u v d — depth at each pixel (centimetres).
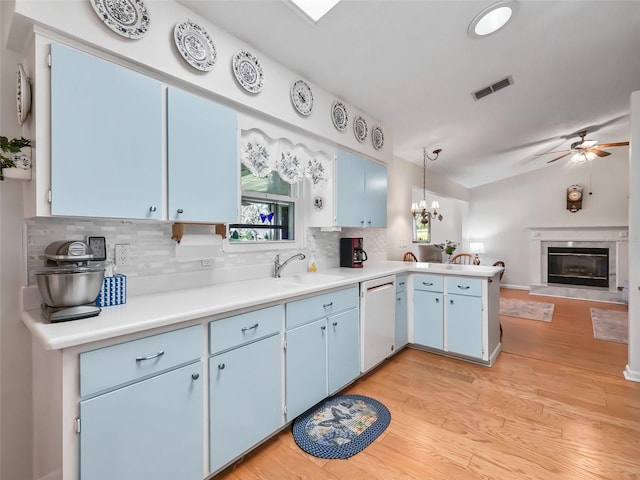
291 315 188
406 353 317
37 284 132
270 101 211
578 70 288
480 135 421
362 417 204
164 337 129
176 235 184
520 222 701
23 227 138
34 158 121
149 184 149
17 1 115
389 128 355
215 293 177
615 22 226
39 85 119
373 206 323
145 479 123
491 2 194
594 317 450
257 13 175
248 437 162
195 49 169
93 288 127
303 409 195
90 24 133
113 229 163
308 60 222
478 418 203
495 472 156
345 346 232
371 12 189
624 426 193
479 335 282
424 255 596
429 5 190
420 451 172
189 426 137
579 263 642
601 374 265
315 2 173
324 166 269
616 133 492
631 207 253
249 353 163
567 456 167
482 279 278
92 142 130
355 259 318
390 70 250
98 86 132
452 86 288
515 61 263
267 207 260
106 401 112
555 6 206
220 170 179
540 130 436
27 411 141
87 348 108
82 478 107
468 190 760
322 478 154
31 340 142
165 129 155
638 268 250
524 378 259
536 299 582
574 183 640
